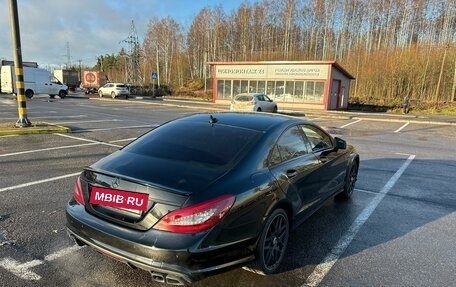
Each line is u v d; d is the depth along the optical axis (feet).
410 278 10.66
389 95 143.23
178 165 9.55
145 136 12.08
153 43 248.73
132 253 8.41
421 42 163.22
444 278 10.71
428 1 181.06
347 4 199.72
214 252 8.38
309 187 12.86
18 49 34.45
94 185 9.49
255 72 101.55
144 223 8.43
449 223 15.23
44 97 109.70
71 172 20.97
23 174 20.21
